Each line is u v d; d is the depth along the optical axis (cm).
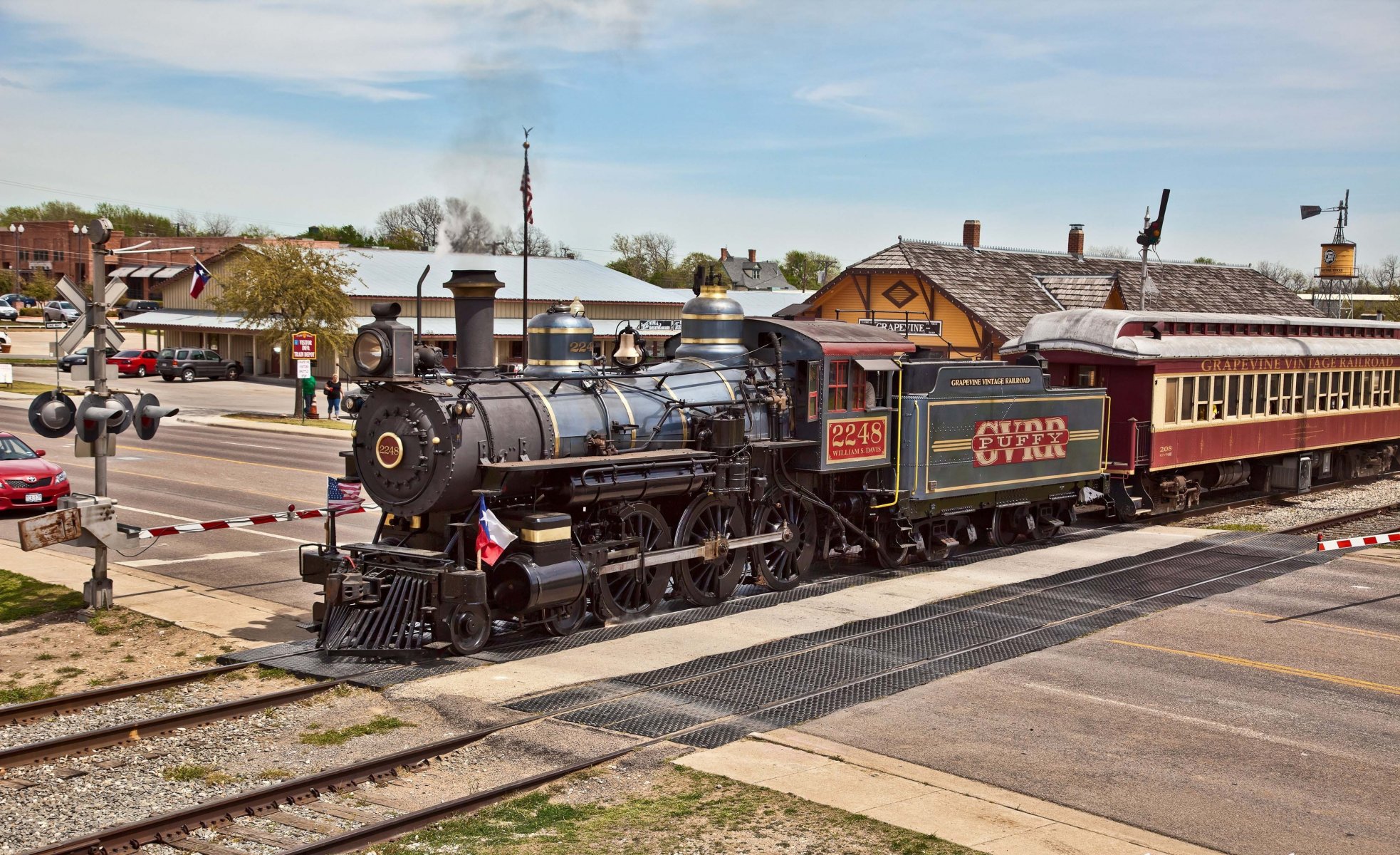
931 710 939
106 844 667
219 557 1547
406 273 5322
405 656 1072
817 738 870
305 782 757
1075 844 689
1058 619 1257
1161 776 805
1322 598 1375
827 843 682
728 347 1470
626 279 6075
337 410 3934
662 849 674
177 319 5641
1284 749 865
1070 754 845
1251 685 1024
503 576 1132
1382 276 10269
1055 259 3975
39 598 1284
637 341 1375
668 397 1338
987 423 1670
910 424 1541
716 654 1099
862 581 1483
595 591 1205
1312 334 2583
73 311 7525
